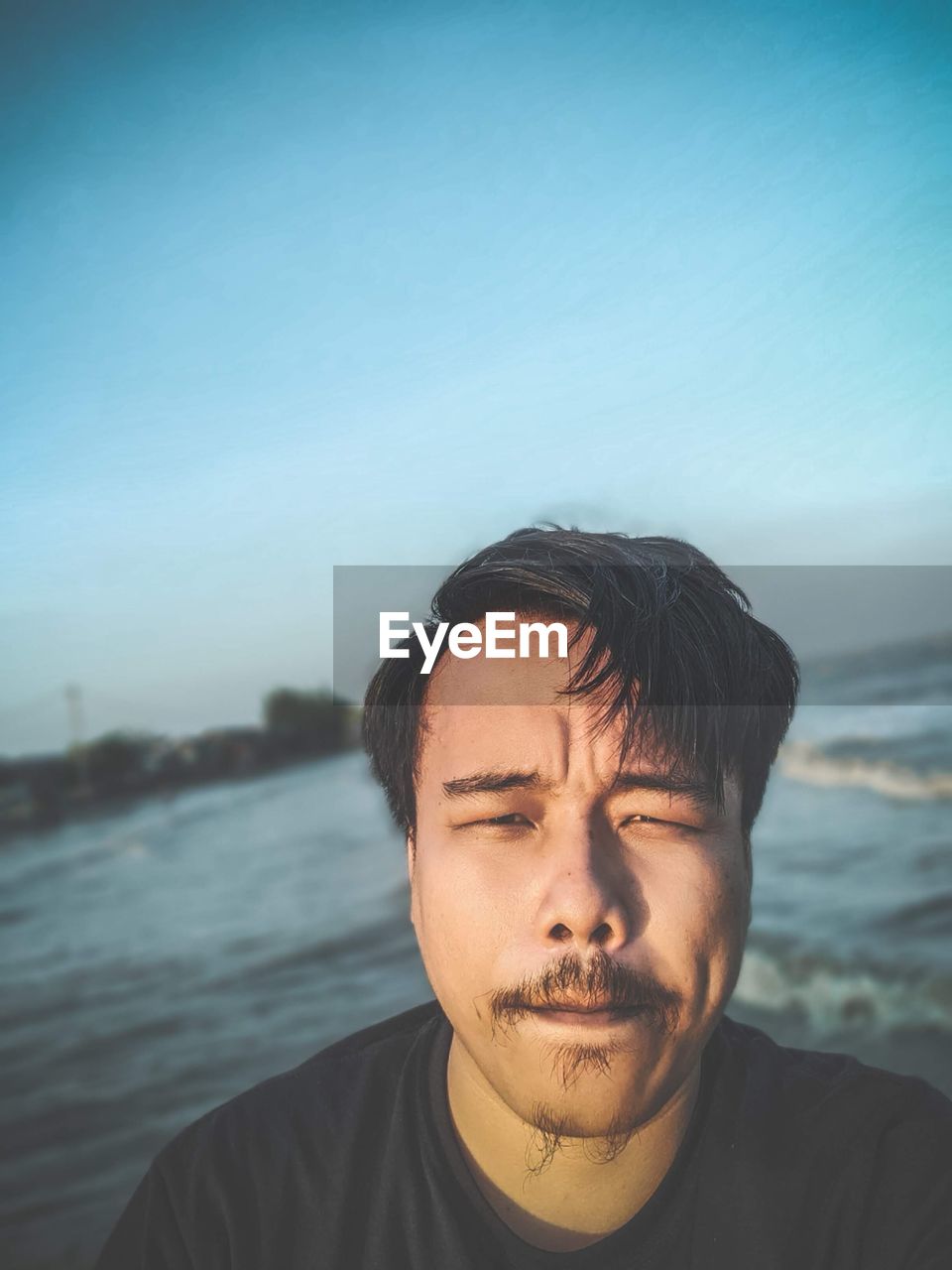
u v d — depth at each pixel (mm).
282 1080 1352
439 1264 1077
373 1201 1147
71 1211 4711
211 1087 6293
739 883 1072
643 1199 1086
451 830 1063
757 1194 1100
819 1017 6848
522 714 1041
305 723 28969
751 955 8281
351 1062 1355
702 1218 1093
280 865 15320
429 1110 1177
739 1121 1158
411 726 1189
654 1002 989
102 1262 1244
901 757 17797
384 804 1341
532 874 1021
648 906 1000
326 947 9750
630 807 1030
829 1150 1160
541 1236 1089
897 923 8773
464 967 1035
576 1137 1028
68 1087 6535
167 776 26266
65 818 23312
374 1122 1228
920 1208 1105
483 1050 1035
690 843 1041
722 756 1068
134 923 12320
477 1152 1123
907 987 7109
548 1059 988
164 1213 1226
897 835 12570
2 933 12664
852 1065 1335
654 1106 1013
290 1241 1144
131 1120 5871
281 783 25922
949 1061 5801
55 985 9578
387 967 8781
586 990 973
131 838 20203
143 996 8719
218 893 13727
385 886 12633
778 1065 1305
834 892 10188
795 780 17266
